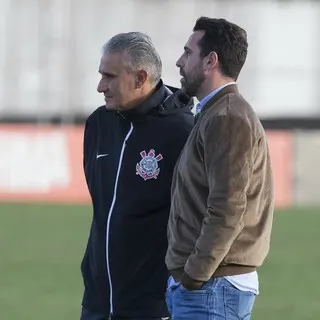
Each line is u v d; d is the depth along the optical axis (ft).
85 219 185.78
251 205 52.70
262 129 53.31
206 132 52.01
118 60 59.26
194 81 54.95
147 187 60.03
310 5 289.94
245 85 288.10
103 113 62.54
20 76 278.87
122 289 60.44
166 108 60.54
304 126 287.89
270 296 117.70
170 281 55.47
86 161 63.10
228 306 53.21
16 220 183.32
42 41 278.46
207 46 54.34
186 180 53.52
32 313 105.19
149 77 59.77
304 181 218.18
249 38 287.69
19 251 148.15
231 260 52.85
